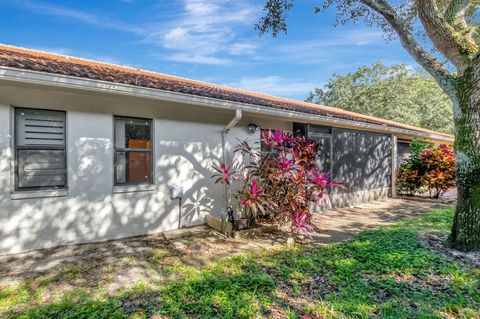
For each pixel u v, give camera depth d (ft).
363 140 32.94
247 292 10.54
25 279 11.68
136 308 9.53
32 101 14.62
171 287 10.92
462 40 15.20
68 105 15.69
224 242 16.94
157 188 19.03
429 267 12.66
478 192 14.43
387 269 12.49
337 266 12.96
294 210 17.92
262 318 8.93
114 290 10.80
